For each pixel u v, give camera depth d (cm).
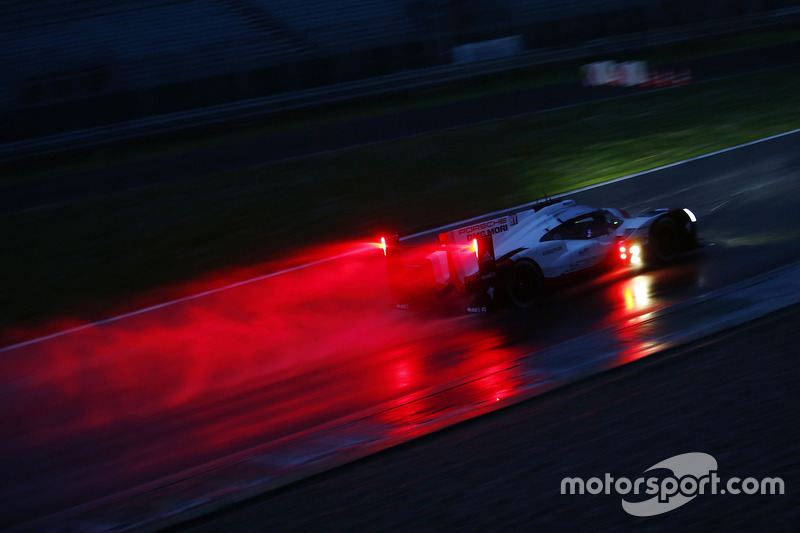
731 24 3684
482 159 2062
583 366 733
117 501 604
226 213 1817
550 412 612
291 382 876
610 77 2898
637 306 943
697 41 3603
